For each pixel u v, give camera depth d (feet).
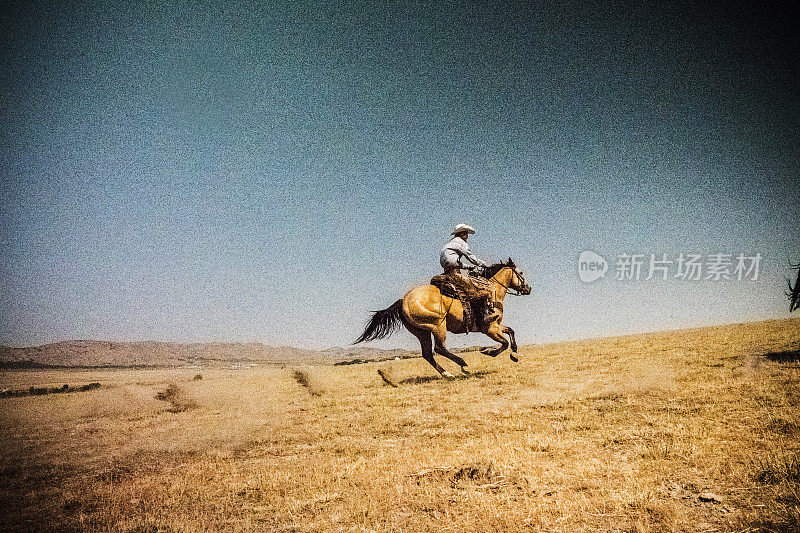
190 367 114.62
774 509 11.73
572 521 12.30
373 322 39.58
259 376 58.75
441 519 13.12
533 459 17.29
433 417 26.25
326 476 17.35
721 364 33.81
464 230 38.34
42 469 21.29
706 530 11.21
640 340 57.67
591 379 33.14
